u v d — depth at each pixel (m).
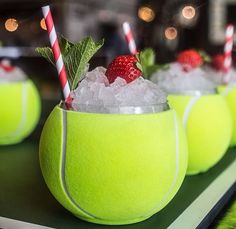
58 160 0.28
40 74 1.31
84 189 0.27
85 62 0.30
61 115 0.28
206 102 0.40
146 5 0.84
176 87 0.41
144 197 0.27
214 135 0.40
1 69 0.54
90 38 0.29
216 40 1.40
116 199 0.27
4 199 0.34
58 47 0.29
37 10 1.03
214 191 0.37
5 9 1.07
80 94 0.29
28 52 1.37
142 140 0.27
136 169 0.27
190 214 0.32
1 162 0.45
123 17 1.70
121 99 0.28
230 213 0.34
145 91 0.29
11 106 0.52
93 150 0.27
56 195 0.29
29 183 0.38
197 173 0.41
